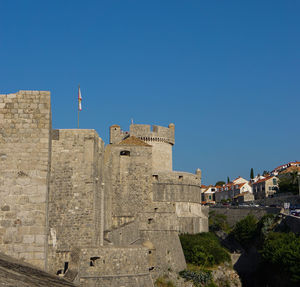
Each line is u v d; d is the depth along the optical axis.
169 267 85.31
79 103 64.94
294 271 78.50
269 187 197.75
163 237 86.94
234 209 131.25
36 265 28.69
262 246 99.50
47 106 30.45
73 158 54.53
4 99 30.33
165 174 94.50
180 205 98.25
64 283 23.86
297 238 88.75
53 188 53.94
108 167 78.88
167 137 113.69
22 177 29.58
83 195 53.94
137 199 86.00
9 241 28.86
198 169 107.69
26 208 29.25
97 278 50.03
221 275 93.06
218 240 107.00
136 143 89.56
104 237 65.12
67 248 53.00
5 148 29.83
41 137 30.09
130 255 52.53
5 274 18.78
